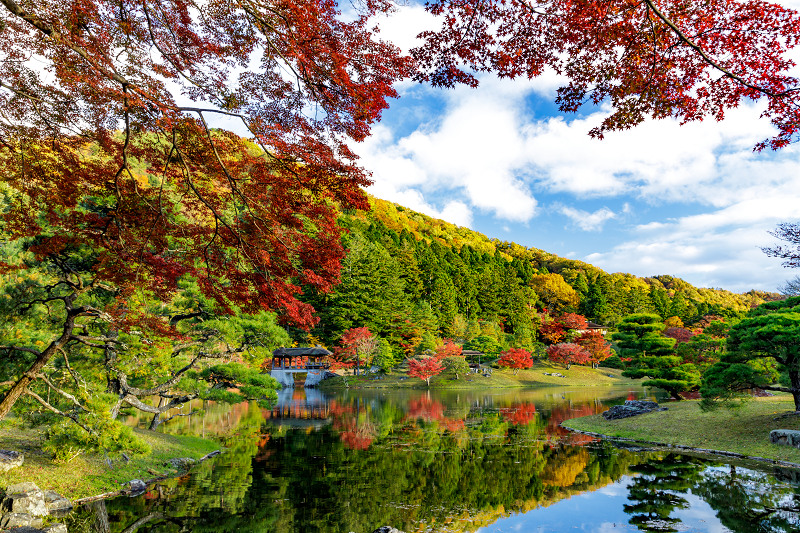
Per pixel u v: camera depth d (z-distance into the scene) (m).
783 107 4.56
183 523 10.82
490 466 16.19
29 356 13.30
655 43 4.79
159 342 14.48
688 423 20.97
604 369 64.44
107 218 7.57
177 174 6.63
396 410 32.72
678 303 85.50
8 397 10.69
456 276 74.44
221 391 19.02
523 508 11.81
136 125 5.80
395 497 12.78
